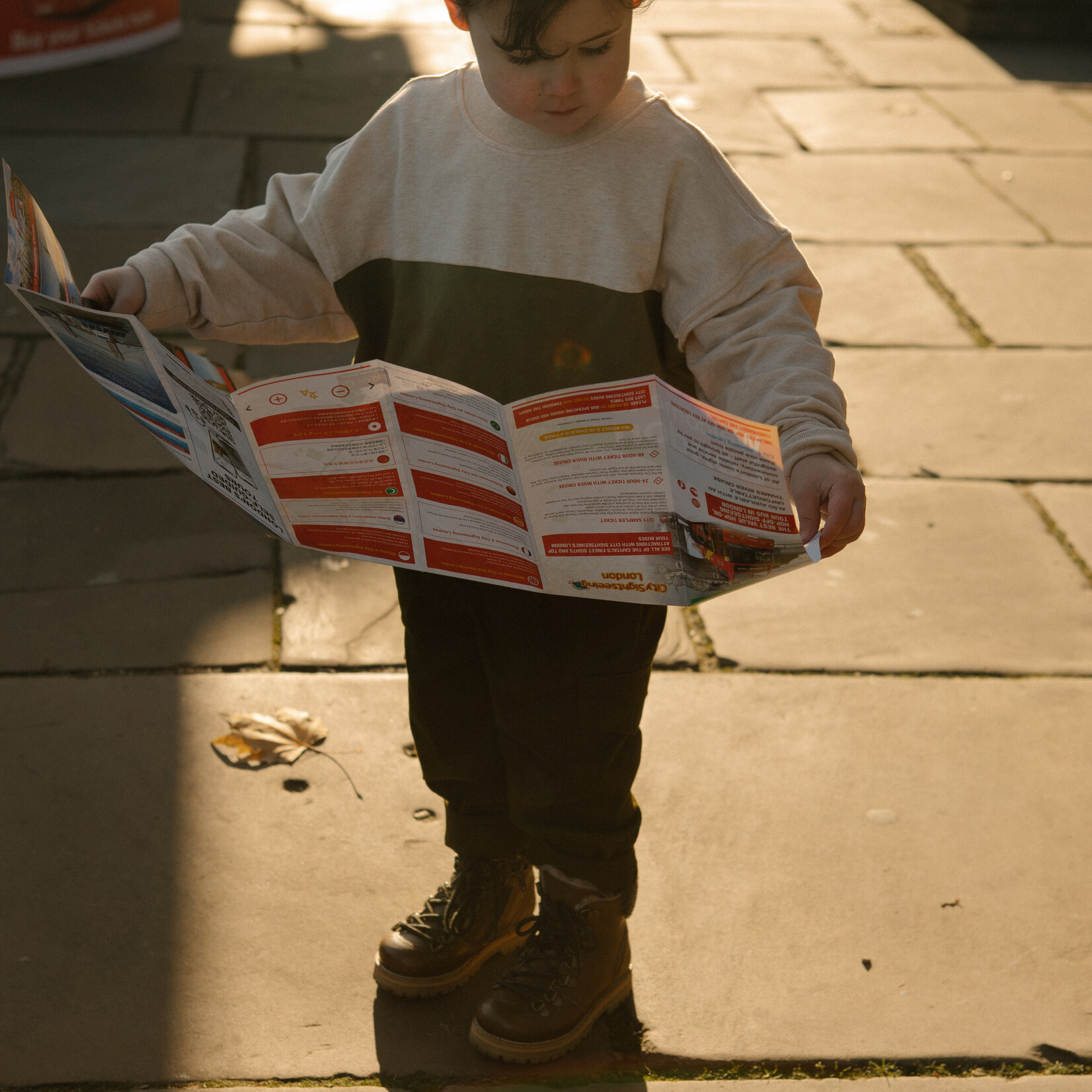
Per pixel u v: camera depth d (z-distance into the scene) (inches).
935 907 70.3
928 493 112.0
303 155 180.2
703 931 68.3
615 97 46.2
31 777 76.3
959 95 222.2
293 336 56.1
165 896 68.8
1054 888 71.9
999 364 134.3
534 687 54.4
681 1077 60.6
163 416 46.2
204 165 174.2
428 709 59.1
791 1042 62.2
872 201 175.0
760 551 41.1
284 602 94.6
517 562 45.6
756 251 48.3
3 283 139.1
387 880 70.7
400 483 45.0
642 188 47.6
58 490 106.7
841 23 263.3
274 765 78.4
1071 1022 63.6
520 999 60.5
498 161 48.4
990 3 254.1
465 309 49.0
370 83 211.3
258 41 229.6
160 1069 59.4
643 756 80.7
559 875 60.2
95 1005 62.4
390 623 93.0
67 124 185.9
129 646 88.6
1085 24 257.3
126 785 76.2
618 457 41.5
